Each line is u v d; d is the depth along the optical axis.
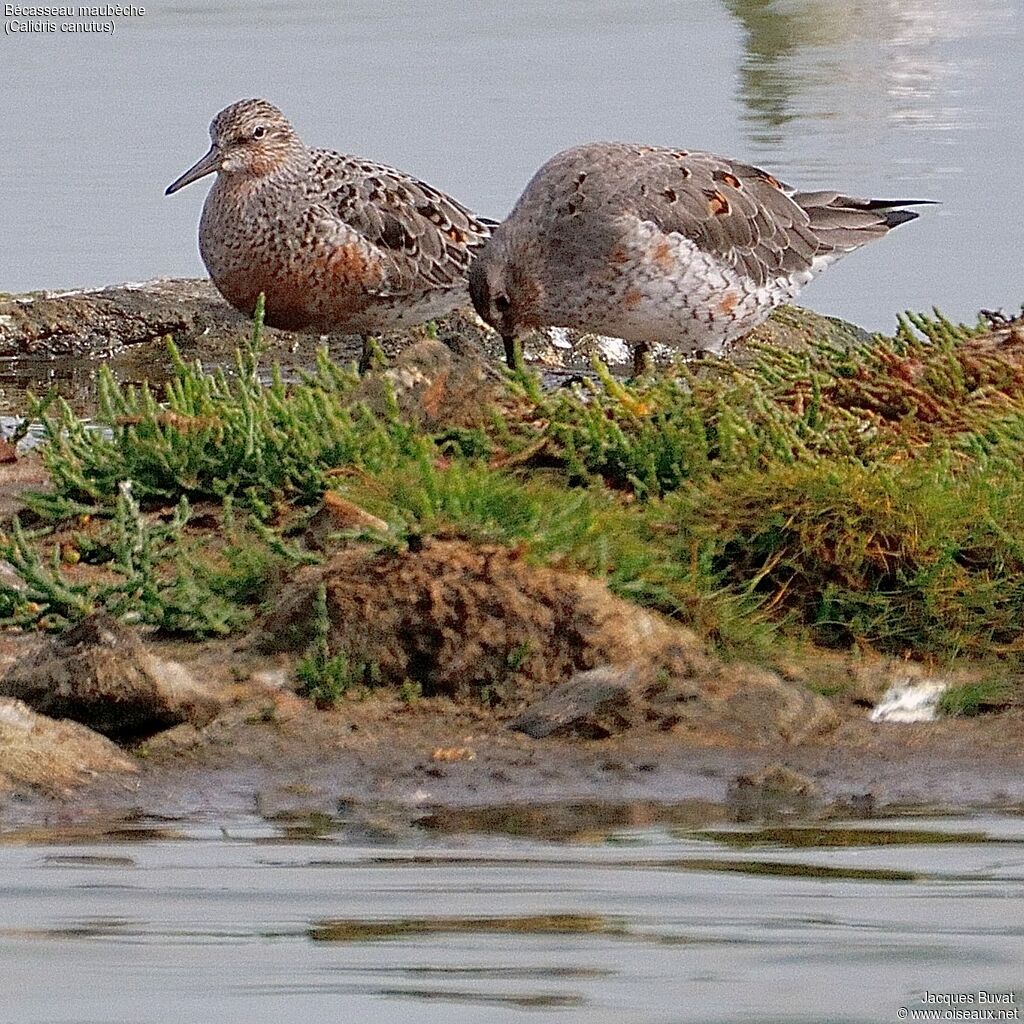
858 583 11.91
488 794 10.11
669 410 13.73
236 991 7.72
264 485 13.23
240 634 11.65
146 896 8.72
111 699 10.59
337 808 9.93
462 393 14.13
